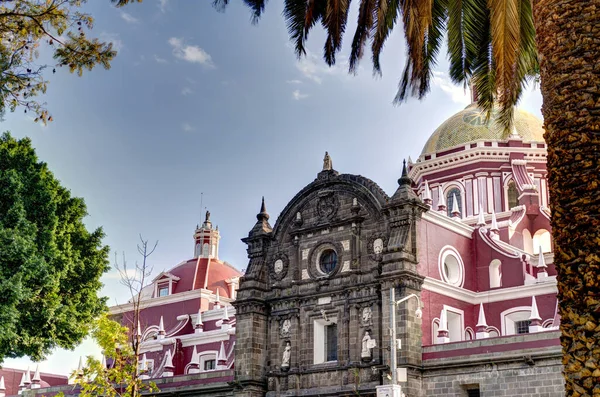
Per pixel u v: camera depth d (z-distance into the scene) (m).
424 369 49.88
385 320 51.56
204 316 79.00
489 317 58.16
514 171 75.81
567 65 18.11
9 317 50.22
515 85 28.45
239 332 59.41
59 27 30.47
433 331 53.09
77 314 57.44
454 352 49.09
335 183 58.81
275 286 59.53
